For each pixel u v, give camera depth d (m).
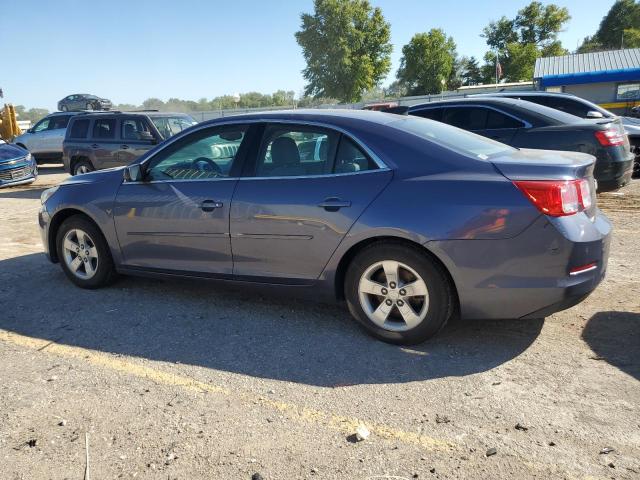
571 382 3.25
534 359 3.55
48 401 3.20
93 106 39.22
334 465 2.57
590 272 3.41
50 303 4.90
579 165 3.46
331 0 51.78
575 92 28.66
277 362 3.63
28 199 12.07
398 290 3.69
